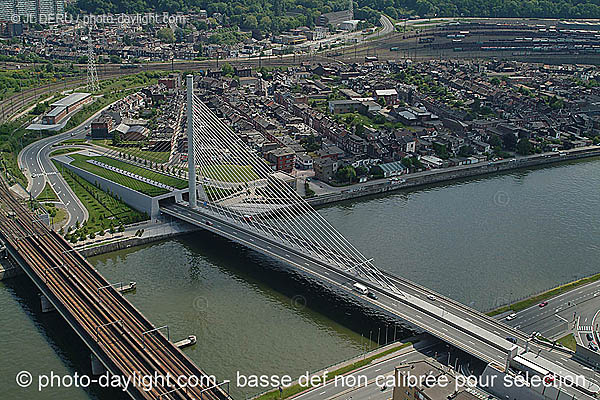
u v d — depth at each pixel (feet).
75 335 508.12
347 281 563.89
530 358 436.76
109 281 595.06
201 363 467.11
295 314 542.16
